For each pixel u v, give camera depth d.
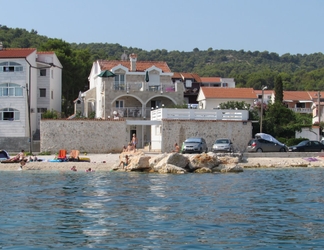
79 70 106.69
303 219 25.50
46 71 83.44
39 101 83.38
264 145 60.03
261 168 52.38
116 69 78.38
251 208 28.41
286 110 75.44
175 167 47.41
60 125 61.38
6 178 43.19
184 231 22.80
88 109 89.75
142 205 29.22
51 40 108.12
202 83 122.50
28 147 66.50
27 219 25.36
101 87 78.88
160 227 23.55
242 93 84.19
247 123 62.59
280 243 20.92
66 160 54.06
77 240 21.27
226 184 38.66
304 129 74.31
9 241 21.14
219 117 62.34
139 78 79.44
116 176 44.53
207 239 21.47
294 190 35.59
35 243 20.81
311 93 119.31
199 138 57.94
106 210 27.70
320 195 33.28
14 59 73.88
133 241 21.08
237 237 21.83
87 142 61.66
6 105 73.75
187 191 34.78
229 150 56.34
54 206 29.00
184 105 75.06
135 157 49.69
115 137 62.12
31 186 37.72
